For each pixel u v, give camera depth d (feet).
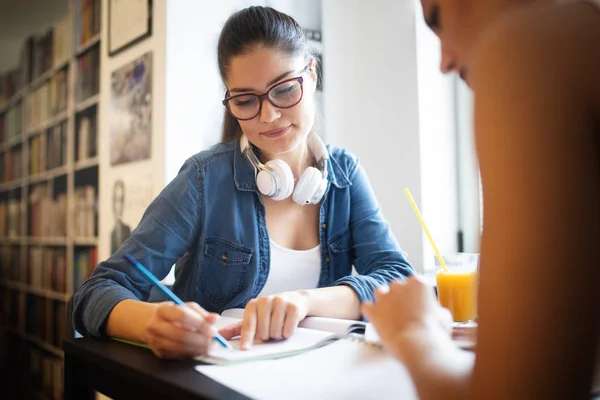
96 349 2.37
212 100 6.03
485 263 1.09
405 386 1.79
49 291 8.93
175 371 1.97
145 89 6.08
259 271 3.83
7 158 11.55
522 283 1.02
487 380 1.06
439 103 6.46
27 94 10.34
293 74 3.45
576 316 1.00
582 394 1.03
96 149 7.32
